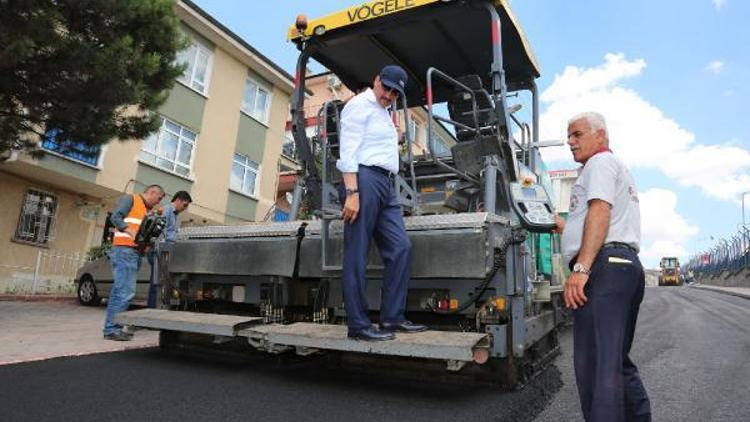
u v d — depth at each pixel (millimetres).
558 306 6719
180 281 5691
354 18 5637
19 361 4754
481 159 5234
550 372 5309
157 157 16031
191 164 17312
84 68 7953
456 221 4219
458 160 5359
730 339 8406
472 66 6703
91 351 5426
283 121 21516
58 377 4285
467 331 4426
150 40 9000
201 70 17781
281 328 4449
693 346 7586
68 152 9844
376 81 4262
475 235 4117
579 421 3697
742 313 14305
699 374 5539
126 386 4125
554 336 6461
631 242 2869
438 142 6293
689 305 17641
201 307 5746
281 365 5152
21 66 7891
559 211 8508
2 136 9070
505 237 4211
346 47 6316
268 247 5023
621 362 2686
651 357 6605
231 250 5246
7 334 6430
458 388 4355
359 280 3979
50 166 13016
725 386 4992
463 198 5973
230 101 18844
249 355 5469
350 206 3957
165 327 4992
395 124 4707
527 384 4590
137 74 8633
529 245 4930
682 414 4066
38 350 5352
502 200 5223
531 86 6848
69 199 14727
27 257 13625
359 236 4004
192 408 3637
